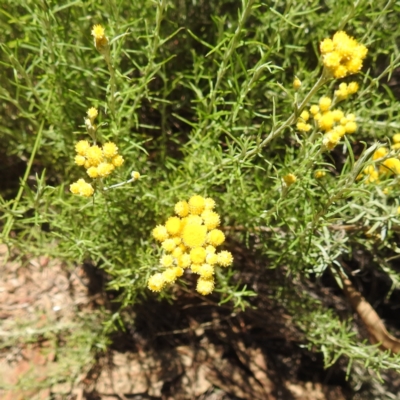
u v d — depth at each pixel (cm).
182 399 27
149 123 30
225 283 22
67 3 20
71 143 25
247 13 17
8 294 28
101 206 22
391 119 24
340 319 30
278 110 26
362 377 28
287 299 26
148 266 19
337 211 19
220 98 21
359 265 29
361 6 20
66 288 29
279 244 24
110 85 19
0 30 23
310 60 27
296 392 29
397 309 31
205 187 22
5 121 26
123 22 24
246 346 30
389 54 26
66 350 26
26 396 25
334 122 17
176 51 27
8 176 30
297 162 19
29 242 24
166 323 30
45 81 23
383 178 22
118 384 27
